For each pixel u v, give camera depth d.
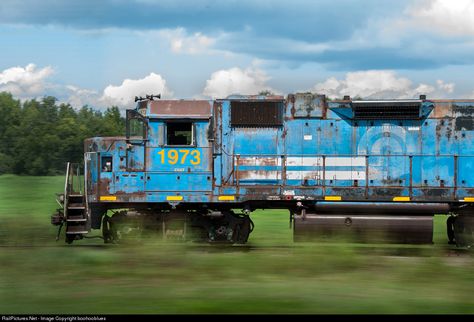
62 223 18.28
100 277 12.74
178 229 18.59
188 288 11.66
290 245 19.00
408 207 18.27
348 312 9.95
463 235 18.52
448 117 18.67
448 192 18.45
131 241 18.56
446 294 11.32
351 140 18.75
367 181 18.61
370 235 17.97
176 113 18.52
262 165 18.78
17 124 163.38
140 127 18.62
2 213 32.09
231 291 11.38
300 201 18.75
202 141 18.61
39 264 14.29
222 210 19.00
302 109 18.83
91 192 18.61
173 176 18.64
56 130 146.00
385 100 18.59
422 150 18.66
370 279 12.67
